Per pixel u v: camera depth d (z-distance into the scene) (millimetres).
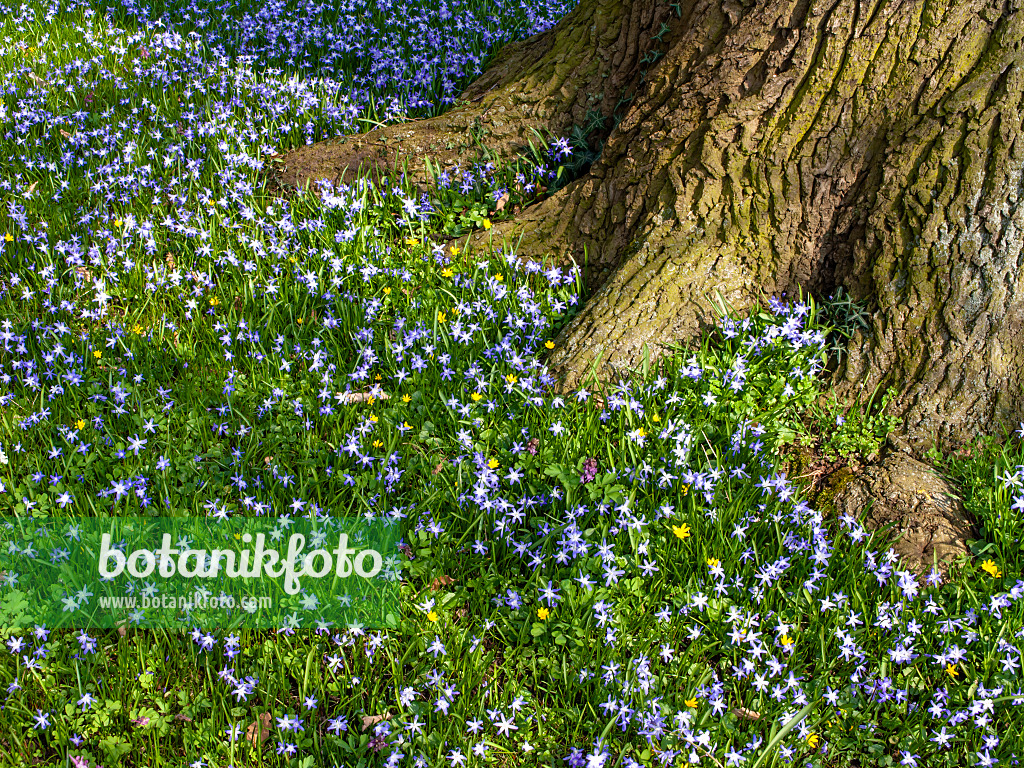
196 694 3275
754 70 4723
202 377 4609
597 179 5434
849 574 3691
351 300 5074
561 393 4672
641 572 3658
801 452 4406
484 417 4418
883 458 4324
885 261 4457
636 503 3906
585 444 4207
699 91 4898
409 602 3576
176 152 6355
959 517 4047
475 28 8641
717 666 3500
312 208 5969
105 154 6266
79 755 3027
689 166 4887
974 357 4297
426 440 4281
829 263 4719
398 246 5793
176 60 7785
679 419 4215
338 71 7918
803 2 4578
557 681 3355
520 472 3986
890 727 3291
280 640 3439
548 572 3686
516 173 6043
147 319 5129
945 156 4258
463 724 3176
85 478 3990
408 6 9188
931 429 4371
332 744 3096
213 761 3025
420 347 4770
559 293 5211
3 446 4133
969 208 4227
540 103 6086
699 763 3115
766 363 4617
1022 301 4207
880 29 4371
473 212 5949
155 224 5805
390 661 3342
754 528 3865
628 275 4941
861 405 4512
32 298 5066
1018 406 4293
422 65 7801
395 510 3762
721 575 3658
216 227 5785
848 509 4137
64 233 5629
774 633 3520
